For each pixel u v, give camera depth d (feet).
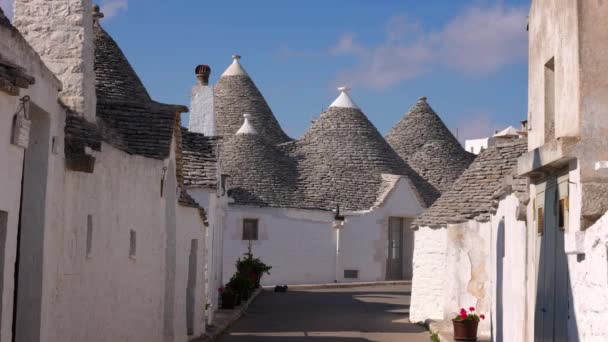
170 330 47.96
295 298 93.35
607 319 22.77
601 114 27.04
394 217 127.44
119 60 55.52
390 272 126.21
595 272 24.13
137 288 41.68
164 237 46.44
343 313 76.54
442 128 154.20
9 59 25.05
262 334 60.39
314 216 121.39
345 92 141.59
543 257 32.58
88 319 34.47
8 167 25.61
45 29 38.11
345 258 122.31
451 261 63.77
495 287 47.57
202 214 56.39
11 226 26.05
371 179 129.70
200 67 78.18
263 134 144.05
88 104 38.27
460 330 55.11
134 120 44.47
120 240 38.65
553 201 30.73
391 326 67.26
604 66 27.22
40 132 29.45
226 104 146.61
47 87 29.07
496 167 68.23
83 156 32.12
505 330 43.11
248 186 120.06
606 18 27.35
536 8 34.37
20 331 28.84
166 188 48.08
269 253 118.21
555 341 29.91
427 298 70.03
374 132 138.31
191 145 64.54
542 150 29.40
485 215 59.16
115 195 37.83
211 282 64.28
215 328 60.29
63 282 31.48
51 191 29.91
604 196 26.35
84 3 38.50
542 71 33.01
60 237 31.12
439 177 142.10
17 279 29.09
